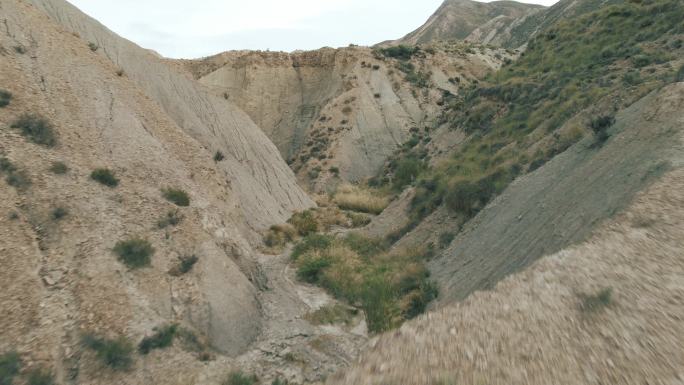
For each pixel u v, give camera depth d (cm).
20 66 2130
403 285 1952
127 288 1551
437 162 3844
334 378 607
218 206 2392
